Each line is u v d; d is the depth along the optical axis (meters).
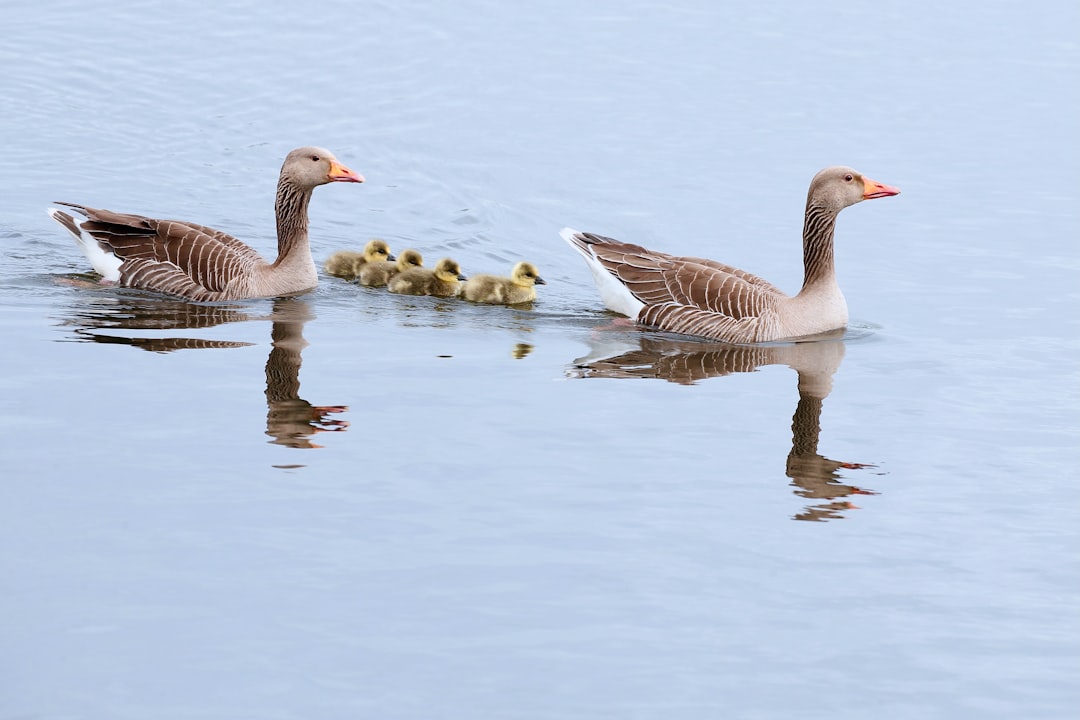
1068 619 11.27
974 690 10.22
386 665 10.26
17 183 25.00
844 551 12.26
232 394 15.41
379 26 34.34
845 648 10.73
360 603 11.06
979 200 25.50
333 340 17.80
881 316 19.94
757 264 22.11
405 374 16.45
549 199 25.17
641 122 28.98
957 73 32.31
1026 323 19.59
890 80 31.78
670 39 34.03
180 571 11.43
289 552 11.80
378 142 27.86
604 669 10.31
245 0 35.84
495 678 10.15
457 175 26.36
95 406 14.87
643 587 11.49
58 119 28.42
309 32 33.88
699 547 12.23
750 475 13.80
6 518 12.20
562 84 31.03
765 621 11.07
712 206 24.78
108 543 11.84
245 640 10.49
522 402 15.61
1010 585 11.80
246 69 31.55
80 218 21.08
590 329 18.92
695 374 16.98
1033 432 15.29
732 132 28.55
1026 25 35.75
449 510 12.70
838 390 16.56
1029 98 30.89
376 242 20.98
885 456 14.48
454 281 20.22
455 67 31.91
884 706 9.98
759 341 18.55
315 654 10.36
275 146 27.66
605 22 35.16
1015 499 13.48
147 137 27.80
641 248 19.81
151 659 10.22
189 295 19.39
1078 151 27.95
